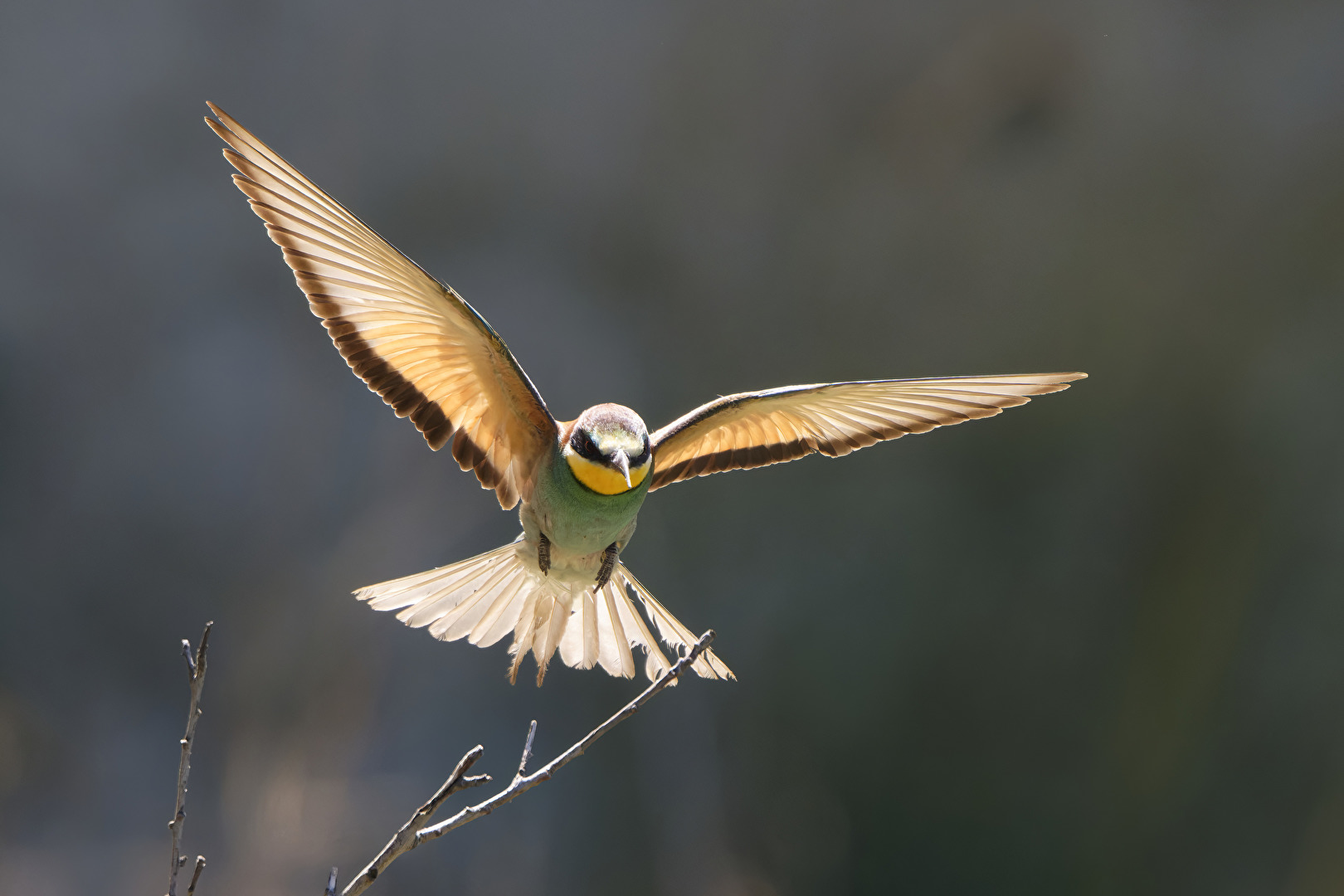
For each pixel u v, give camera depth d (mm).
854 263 18484
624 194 19250
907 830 17156
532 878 16688
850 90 18109
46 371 17938
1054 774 16984
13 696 16844
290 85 18609
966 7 17125
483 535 18172
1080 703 17000
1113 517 17047
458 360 4719
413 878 16422
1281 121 15953
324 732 17156
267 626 17641
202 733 17297
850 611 17656
